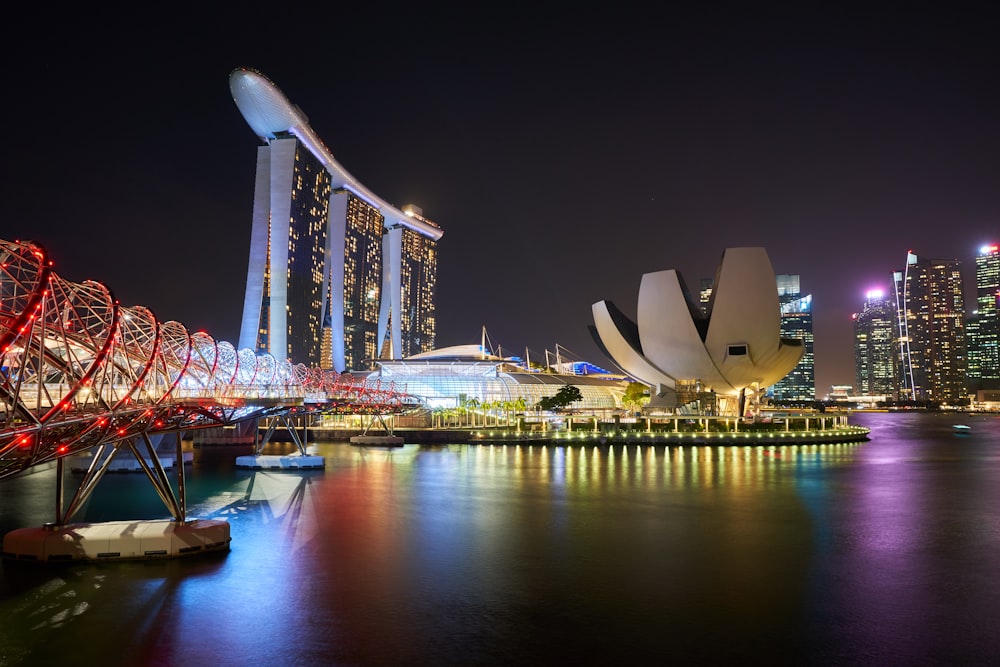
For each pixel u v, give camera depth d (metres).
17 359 28.06
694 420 131.25
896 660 25.97
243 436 131.12
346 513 54.47
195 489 68.25
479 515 53.62
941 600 32.62
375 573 36.88
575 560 39.75
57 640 27.61
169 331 52.81
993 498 62.25
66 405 24.75
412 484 71.25
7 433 21.14
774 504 58.81
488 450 113.06
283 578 35.81
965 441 143.75
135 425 34.91
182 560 38.81
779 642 27.59
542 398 165.50
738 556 40.75
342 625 29.36
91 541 37.84
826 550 42.09
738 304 138.62
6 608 31.02
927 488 68.56
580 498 61.94
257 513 54.59
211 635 28.22
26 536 37.84
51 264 25.12
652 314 144.62
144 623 29.44
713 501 60.38
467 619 30.09
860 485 70.69
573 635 28.33
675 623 29.64
